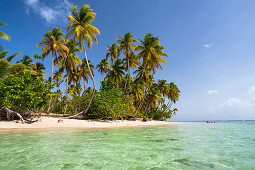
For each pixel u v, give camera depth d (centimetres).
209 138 736
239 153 424
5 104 1193
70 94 2072
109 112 2002
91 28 1952
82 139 627
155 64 2628
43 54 2177
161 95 4109
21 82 1331
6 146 466
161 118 4884
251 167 307
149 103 4222
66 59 2478
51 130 954
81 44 1981
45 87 1409
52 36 2089
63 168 286
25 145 482
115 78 3388
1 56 1353
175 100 4825
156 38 2569
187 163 330
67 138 640
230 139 702
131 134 862
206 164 324
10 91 1236
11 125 1084
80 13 1975
